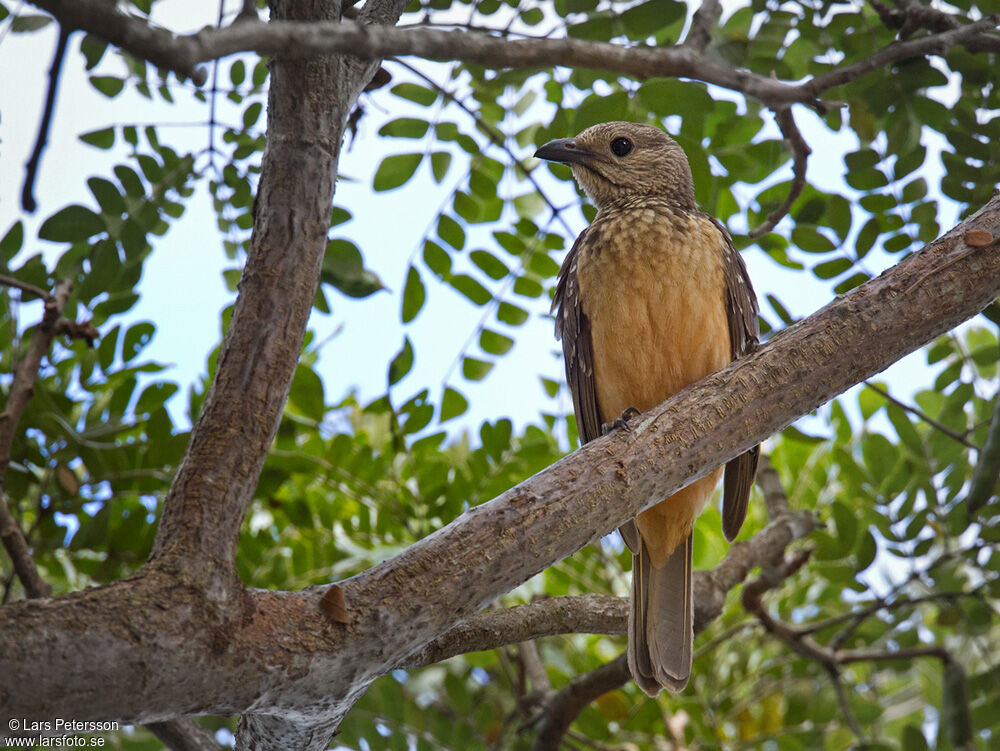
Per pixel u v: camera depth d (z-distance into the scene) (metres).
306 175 5.64
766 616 9.92
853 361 6.27
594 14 8.41
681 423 6.07
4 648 3.96
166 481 9.45
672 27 9.16
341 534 10.35
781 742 10.33
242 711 4.68
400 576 5.07
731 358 9.56
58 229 8.66
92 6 3.86
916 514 10.02
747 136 9.62
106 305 9.52
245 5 5.16
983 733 10.33
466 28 8.20
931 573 10.16
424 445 10.11
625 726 10.55
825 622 9.99
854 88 9.36
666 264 9.13
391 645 4.96
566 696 9.06
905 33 8.75
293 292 5.53
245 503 4.98
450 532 5.30
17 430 9.21
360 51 4.81
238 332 5.41
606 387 9.55
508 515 5.41
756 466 9.36
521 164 9.49
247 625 4.60
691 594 8.98
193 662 4.38
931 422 9.70
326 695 4.88
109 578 9.36
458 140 9.47
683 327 9.11
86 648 4.11
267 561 10.02
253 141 9.27
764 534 9.66
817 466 11.16
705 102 8.56
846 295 6.43
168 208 9.34
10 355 9.54
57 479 9.37
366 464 10.02
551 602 7.77
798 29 9.37
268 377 5.33
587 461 5.80
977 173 9.21
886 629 10.51
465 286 9.99
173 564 4.59
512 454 10.05
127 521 9.35
